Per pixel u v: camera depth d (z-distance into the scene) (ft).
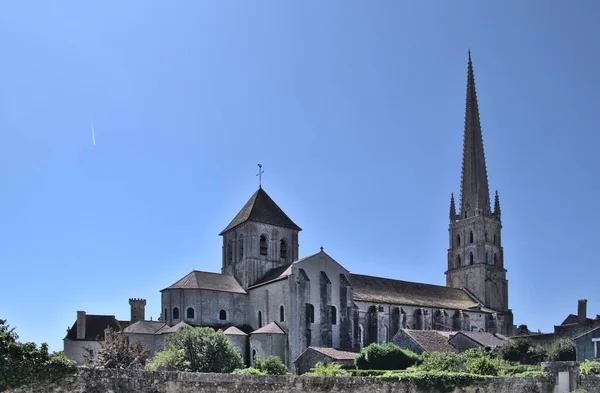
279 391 107.24
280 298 294.25
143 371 92.48
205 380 98.63
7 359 81.46
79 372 86.84
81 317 292.81
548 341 327.88
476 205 474.08
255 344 282.15
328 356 257.14
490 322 407.23
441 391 135.85
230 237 344.69
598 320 350.23
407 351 254.47
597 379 159.33
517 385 152.56
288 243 339.98
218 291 304.09
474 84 514.68
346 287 313.53
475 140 495.41
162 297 301.63
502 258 478.18
